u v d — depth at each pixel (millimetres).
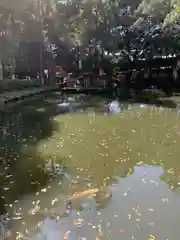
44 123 8219
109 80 21125
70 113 10016
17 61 19719
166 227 2854
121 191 3662
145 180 4004
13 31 16344
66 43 21391
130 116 9297
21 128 7551
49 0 19359
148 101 13406
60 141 6113
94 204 3326
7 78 18109
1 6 13859
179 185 3820
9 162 4805
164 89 18922
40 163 4750
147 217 3031
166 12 17875
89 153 5270
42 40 19469
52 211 3176
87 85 20578
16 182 3973
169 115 9453
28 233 2785
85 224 2912
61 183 3928
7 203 3363
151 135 6613
